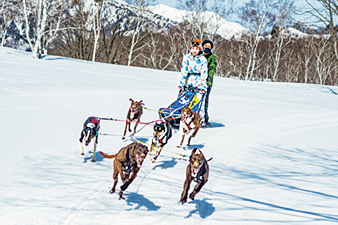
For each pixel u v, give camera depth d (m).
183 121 7.55
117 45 52.69
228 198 4.81
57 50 54.09
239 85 23.23
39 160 5.81
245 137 9.44
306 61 55.25
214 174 5.94
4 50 28.27
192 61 9.09
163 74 25.36
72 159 6.07
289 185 5.40
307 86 29.55
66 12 31.95
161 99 13.82
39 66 19.14
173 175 5.75
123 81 17.77
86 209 4.10
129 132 8.62
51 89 12.75
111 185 4.98
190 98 8.93
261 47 55.97
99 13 44.91
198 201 4.65
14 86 12.24
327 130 11.11
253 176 5.92
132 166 4.32
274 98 18.34
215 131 9.90
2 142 6.56
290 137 9.80
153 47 51.84
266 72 56.22
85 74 18.66
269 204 4.56
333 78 57.53
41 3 26.06
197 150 4.32
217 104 14.70
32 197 4.30
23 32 48.22
